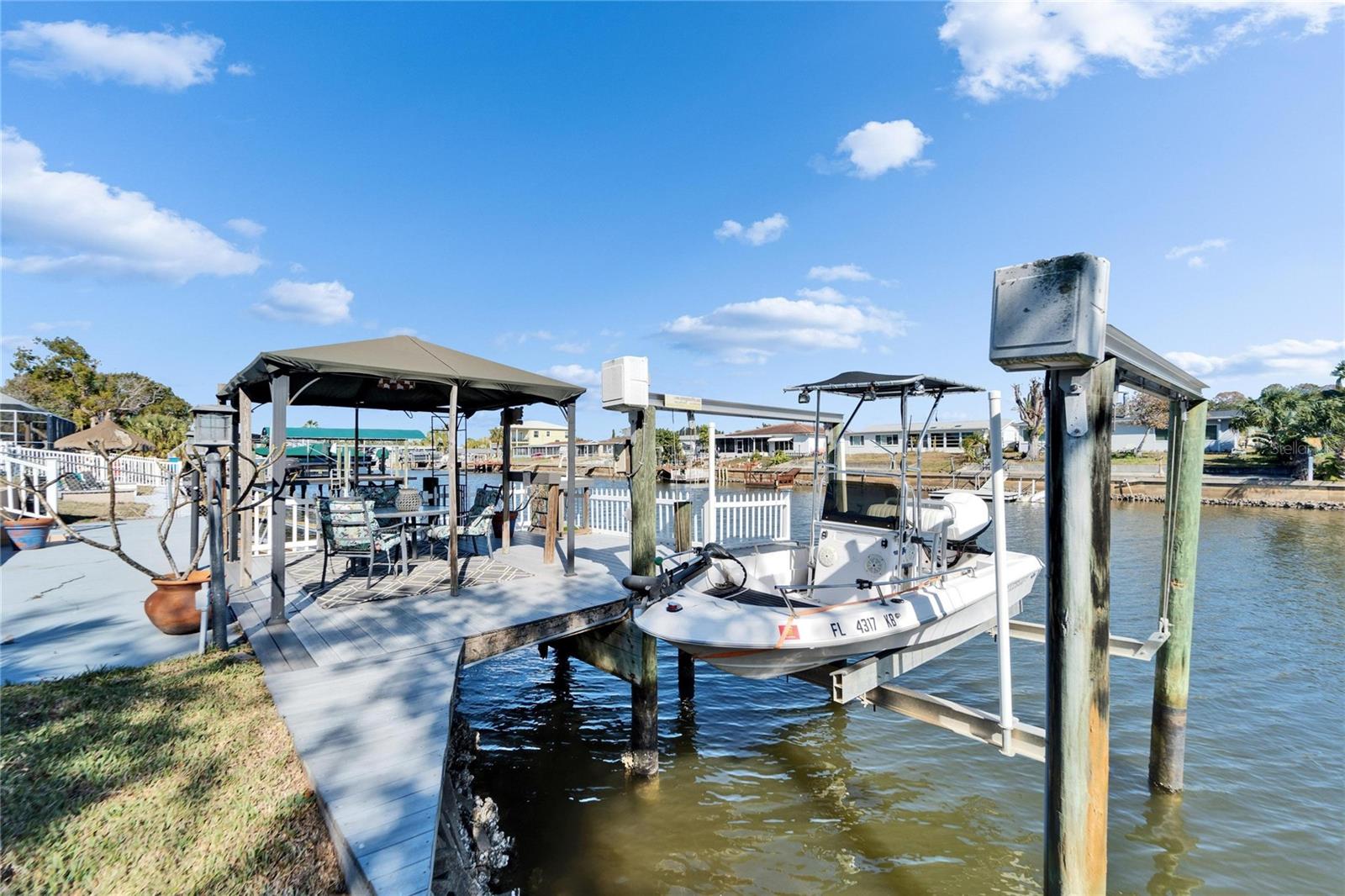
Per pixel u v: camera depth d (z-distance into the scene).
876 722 6.90
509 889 4.28
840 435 6.18
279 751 3.26
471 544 9.42
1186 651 5.50
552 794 5.48
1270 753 6.07
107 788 2.91
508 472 9.70
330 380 7.55
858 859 4.70
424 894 2.23
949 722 4.28
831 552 5.73
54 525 9.87
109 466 4.88
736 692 7.75
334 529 6.41
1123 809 5.26
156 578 4.98
